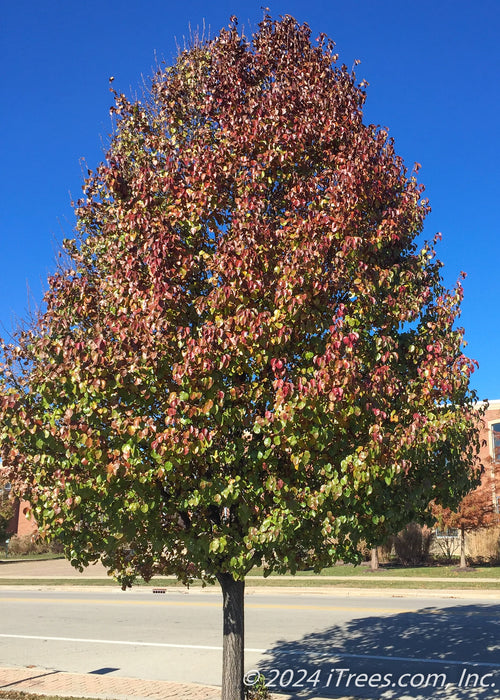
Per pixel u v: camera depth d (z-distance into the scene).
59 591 23.98
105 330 6.48
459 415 6.36
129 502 6.06
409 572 24.25
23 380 6.94
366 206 6.79
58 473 6.05
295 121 7.14
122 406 6.30
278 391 5.64
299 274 6.00
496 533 26.45
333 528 5.95
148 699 8.45
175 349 6.45
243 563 5.93
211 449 6.13
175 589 22.89
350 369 5.59
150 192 7.07
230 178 7.09
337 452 6.17
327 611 16.03
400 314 6.52
